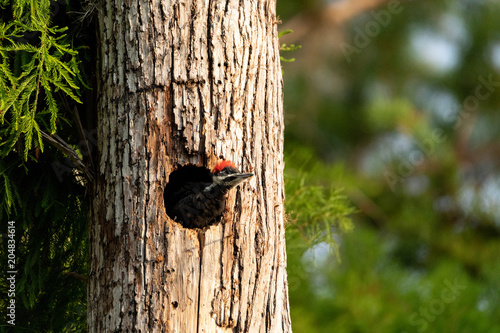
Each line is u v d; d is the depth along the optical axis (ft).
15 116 29.09
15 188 32.17
